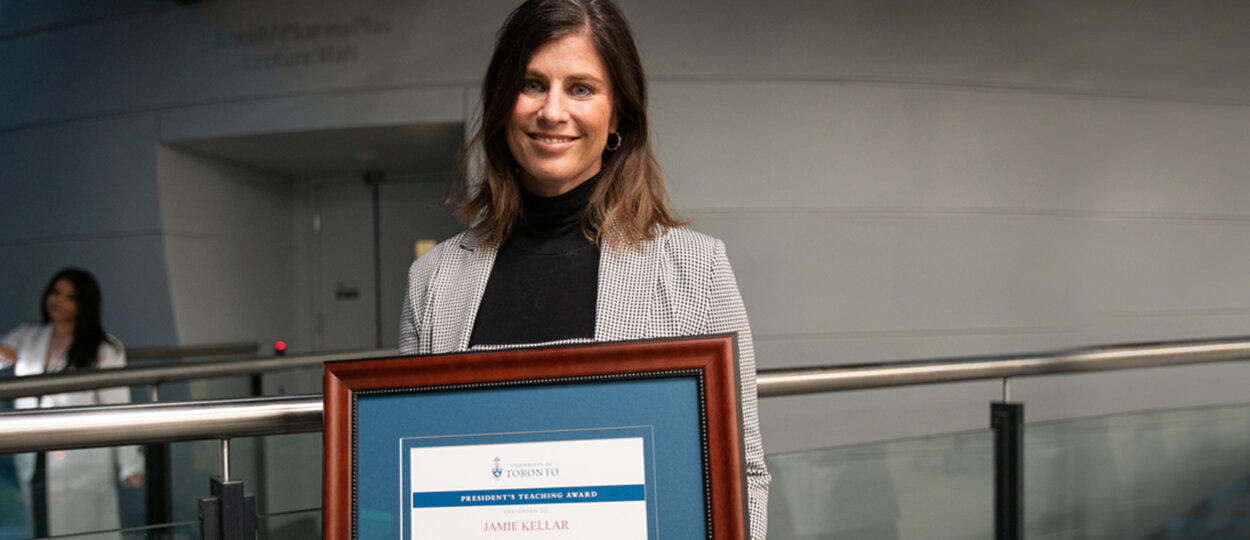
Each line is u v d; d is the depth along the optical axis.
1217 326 5.21
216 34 5.06
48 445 0.97
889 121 4.77
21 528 2.42
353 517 0.81
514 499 0.81
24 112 5.52
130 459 2.67
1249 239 5.28
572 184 1.02
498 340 0.98
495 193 1.03
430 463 0.82
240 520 1.09
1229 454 2.33
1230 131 5.25
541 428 0.82
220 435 1.07
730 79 4.68
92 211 5.43
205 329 5.65
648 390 0.82
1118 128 5.07
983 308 4.86
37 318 5.54
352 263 6.53
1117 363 2.09
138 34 5.23
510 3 4.69
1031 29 4.93
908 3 4.79
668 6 4.65
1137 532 2.21
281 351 4.55
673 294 0.95
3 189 5.59
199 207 5.61
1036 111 4.95
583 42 0.94
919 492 1.83
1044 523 2.08
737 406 0.80
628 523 0.80
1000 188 4.89
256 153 5.60
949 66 4.84
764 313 4.69
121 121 5.31
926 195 4.80
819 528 1.70
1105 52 5.04
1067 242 4.99
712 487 0.79
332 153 5.63
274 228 6.38
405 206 6.45
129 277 5.41
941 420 4.90
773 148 4.70
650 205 1.01
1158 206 5.14
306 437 2.81
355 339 6.53
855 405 4.81
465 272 1.04
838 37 4.73
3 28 5.54
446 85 4.75
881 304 4.75
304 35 4.91
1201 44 5.18
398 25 4.78
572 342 0.94
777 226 4.69
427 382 0.82
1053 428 2.11
